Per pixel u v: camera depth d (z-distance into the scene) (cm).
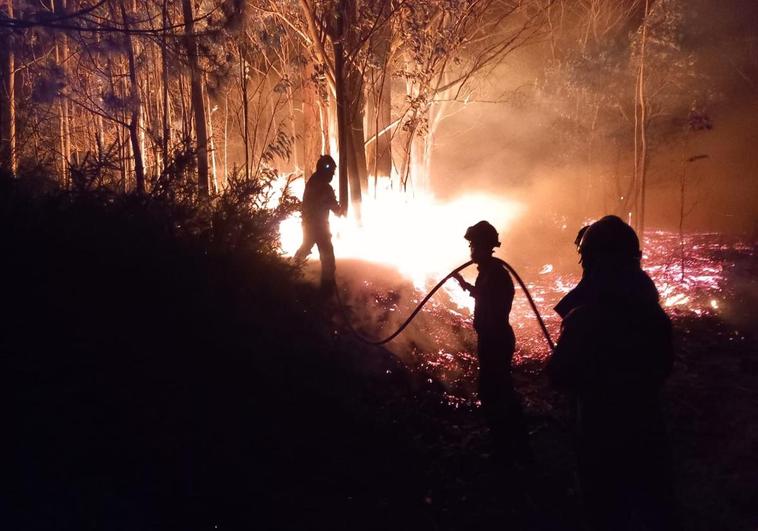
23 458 464
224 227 871
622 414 450
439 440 744
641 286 466
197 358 609
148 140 1608
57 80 1152
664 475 456
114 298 596
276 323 775
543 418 831
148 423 519
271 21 1850
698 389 891
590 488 459
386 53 1912
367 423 701
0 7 1012
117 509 470
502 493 627
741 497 608
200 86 1226
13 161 851
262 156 1424
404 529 553
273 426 604
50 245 597
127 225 709
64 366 512
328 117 1906
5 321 509
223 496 518
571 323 463
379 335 1009
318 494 568
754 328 1227
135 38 1059
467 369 1015
